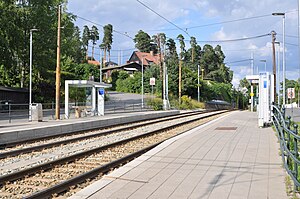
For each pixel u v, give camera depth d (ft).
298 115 125.70
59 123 79.41
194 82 252.62
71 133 70.38
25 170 32.68
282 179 27.96
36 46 176.04
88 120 87.81
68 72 209.97
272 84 73.51
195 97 262.67
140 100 217.77
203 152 40.86
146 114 119.24
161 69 245.65
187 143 47.83
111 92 278.05
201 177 29.09
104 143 56.34
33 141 58.54
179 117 125.59
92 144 55.06
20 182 30.48
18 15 167.12
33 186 29.27
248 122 88.94
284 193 24.20
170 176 29.58
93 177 32.48
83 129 78.69
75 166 37.58
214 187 26.02
